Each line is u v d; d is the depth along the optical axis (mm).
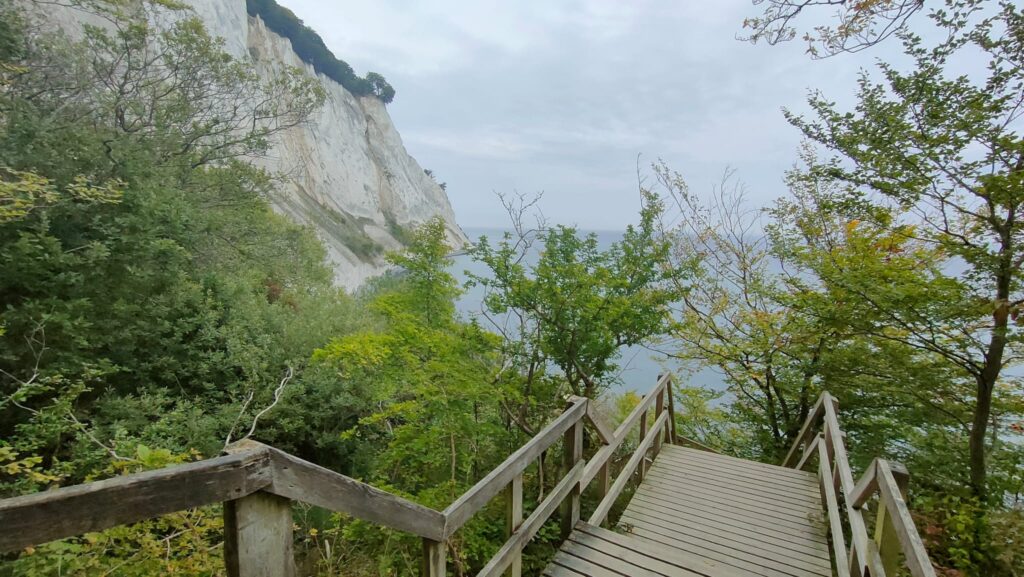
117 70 10406
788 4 3256
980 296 4234
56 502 866
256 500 1213
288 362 7141
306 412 7184
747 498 4367
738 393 8148
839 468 3252
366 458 7102
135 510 966
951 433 5422
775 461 7238
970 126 3703
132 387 6414
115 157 6844
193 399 6625
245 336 7590
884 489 2000
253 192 12023
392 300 5938
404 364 4797
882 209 4570
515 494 2537
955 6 3473
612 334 5879
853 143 4410
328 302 11594
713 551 3438
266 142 12078
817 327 5566
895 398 5773
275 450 1240
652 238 6262
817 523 3885
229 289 8500
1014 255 3947
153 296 6824
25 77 7504
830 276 4852
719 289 7992
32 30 7723
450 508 1958
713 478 4824
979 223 4238
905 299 4332
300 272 13664
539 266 5723
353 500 1472
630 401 9617
